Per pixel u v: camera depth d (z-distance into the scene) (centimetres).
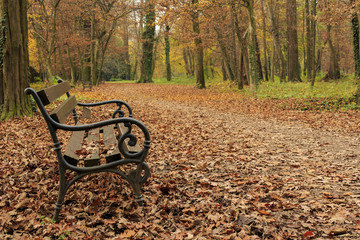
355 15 1288
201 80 2780
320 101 1330
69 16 3117
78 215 298
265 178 411
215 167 474
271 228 276
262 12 2733
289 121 1005
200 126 881
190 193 358
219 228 281
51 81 2420
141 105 1464
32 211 302
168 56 4850
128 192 348
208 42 2664
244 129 840
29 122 792
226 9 2184
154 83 4438
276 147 614
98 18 3195
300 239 257
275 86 2153
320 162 490
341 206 315
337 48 3428
